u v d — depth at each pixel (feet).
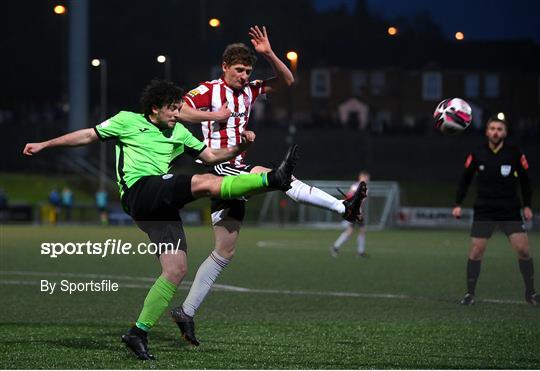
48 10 419.95
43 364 47.09
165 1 439.63
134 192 48.93
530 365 48.70
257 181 46.42
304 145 345.31
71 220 255.29
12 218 240.94
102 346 52.60
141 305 73.72
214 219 54.44
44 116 403.54
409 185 312.50
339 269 112.88
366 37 498.28
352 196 50.70
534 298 75.56
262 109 412.16
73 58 306.96
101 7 427.33
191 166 308.40
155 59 428.56
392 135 354.54
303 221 244.42
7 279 94.84
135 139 49.52
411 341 55.98
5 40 416.87
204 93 54.75
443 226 231.30
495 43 443.73
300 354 51.03
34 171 319.68
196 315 69.15
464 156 338.75
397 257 134.00
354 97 437.17
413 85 438.40
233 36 451.94
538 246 156.66
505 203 75.46
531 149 332.39
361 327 61.82
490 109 429.79
